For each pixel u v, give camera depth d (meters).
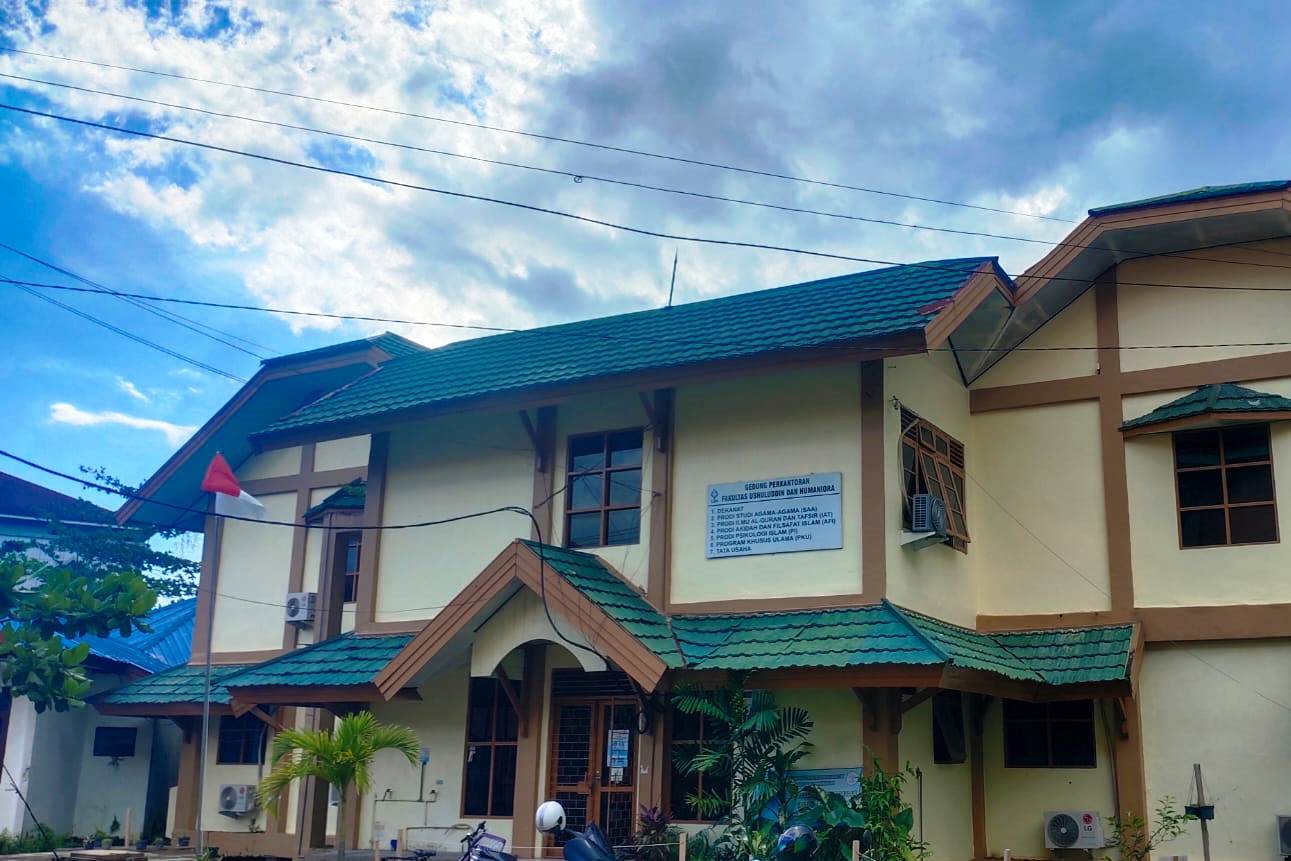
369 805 16.73
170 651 25.70
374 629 17.42
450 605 14.59
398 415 17.05
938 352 16.56
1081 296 16.95
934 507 14.50
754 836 12.80
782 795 13.16
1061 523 16.42
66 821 21.88
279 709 21.00
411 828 16.11
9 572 14.91
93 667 22.22
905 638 12.91
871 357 13.70
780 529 14.71
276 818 19.17
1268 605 14.88
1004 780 16.06
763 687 13.41
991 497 16.98
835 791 13.43
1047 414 16.86
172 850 20.44
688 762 14.34
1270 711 14.77
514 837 15.23
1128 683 14.62
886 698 13.41
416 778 16.45
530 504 16.70
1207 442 15.74
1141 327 16.44
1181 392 15.99
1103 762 15.52
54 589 15.29
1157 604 15.57
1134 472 16.08
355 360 21.81
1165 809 15.09
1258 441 15.41
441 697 16.58
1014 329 17.11
